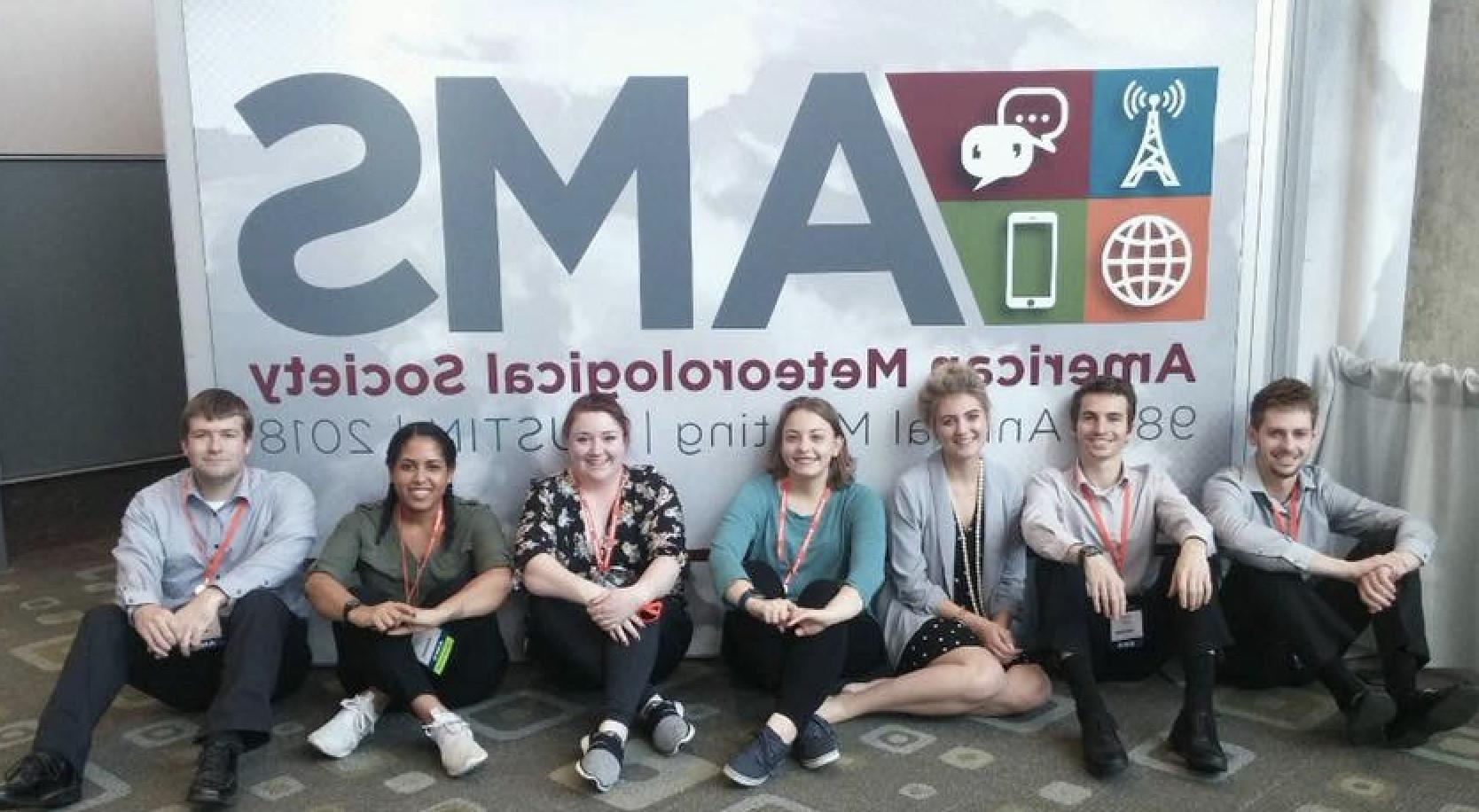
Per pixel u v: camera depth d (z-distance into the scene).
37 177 4.45
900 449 3.10
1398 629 2.66
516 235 2.98
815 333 3.04
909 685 2.72
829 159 2.97
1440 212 3.22
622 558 2.88
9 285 4.40
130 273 4.76
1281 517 2.94
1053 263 3.03
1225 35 2.96
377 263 2.99
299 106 2.91
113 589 3.99
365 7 2.88
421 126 2.93
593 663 2.71
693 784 2.48
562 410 3.06
